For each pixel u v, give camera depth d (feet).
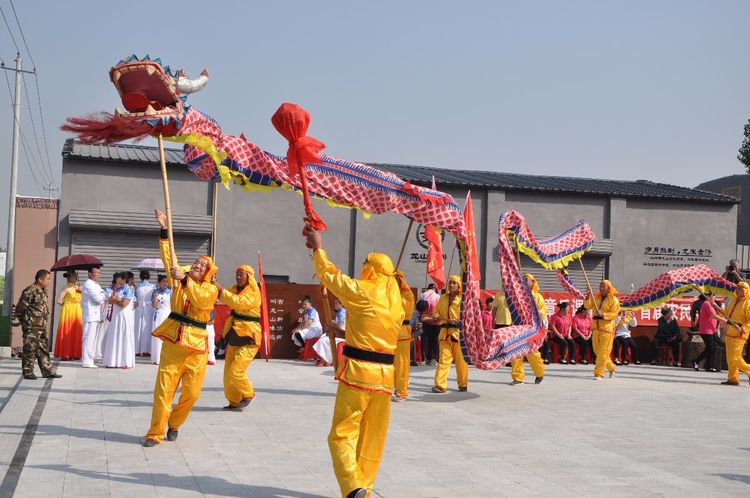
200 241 70.03
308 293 60.75
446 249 76.13
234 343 33.58
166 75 24.47
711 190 136.87
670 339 65.72
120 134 23.75
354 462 19.21
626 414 36.29
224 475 22.22
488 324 42.55
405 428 31.07
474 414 35.17
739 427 33.37
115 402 34.99
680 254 84.64
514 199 79.30
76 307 53.47
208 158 29.27
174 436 27.02
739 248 92.53
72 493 19.89
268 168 29.12
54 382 41.42
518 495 20.89
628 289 82.69
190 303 26.37
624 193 82.12
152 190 68.49
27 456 23.97
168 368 26.03
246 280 33.60
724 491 21.86
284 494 20.42
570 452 26.94
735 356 50.96
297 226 72.54
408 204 34.27
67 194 66.23
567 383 49.11
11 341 63.57
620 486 22.17
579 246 51.80
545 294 66.49
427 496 20.59
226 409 34.22
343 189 32.22
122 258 67.31
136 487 20.66
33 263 65.92
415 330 58.95
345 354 19.97
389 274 20.57
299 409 34.63
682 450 27.84
